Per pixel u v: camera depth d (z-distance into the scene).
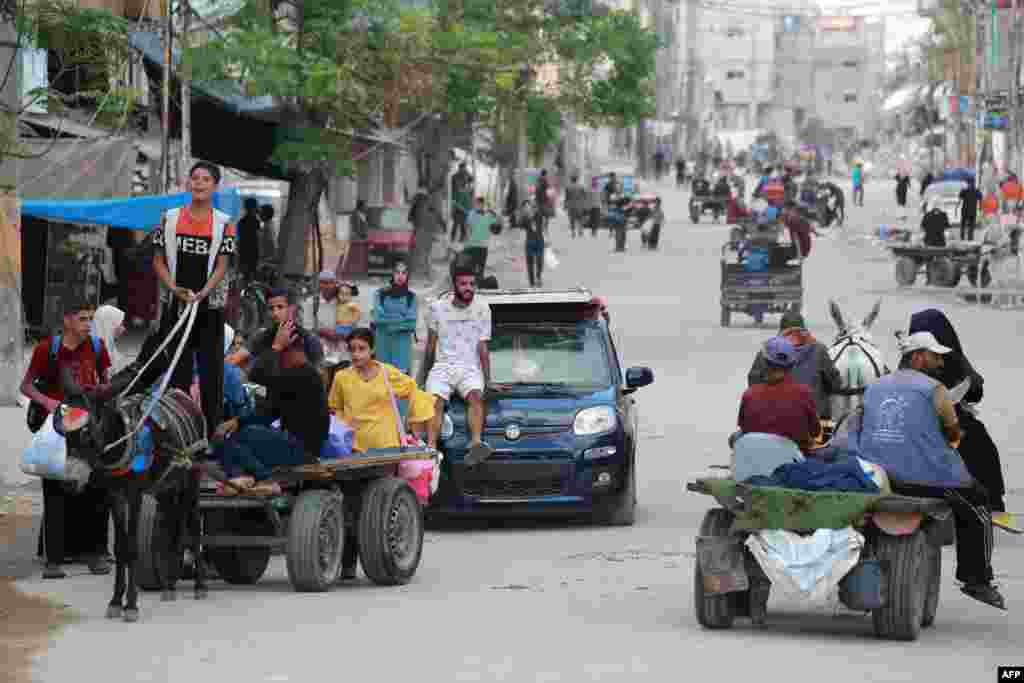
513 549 24.50
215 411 20.17
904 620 17.83
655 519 27.11
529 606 19.95
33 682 15.75
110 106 32.69
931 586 18.89
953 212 94.31
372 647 17.42
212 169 19.70
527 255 76.44
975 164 122.19
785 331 25.73
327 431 21.12
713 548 18.14
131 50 35.53
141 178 50.69
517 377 27.33
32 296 47.06
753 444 18.56
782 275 59.25
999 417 38.81
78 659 16.81
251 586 21.77
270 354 21.00
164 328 19.98
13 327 35.88
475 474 25.92
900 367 19.36
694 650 17.31
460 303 26.48
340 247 74.00
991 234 74.25
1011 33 87.00
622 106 70.19
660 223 99.69
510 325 28.33
